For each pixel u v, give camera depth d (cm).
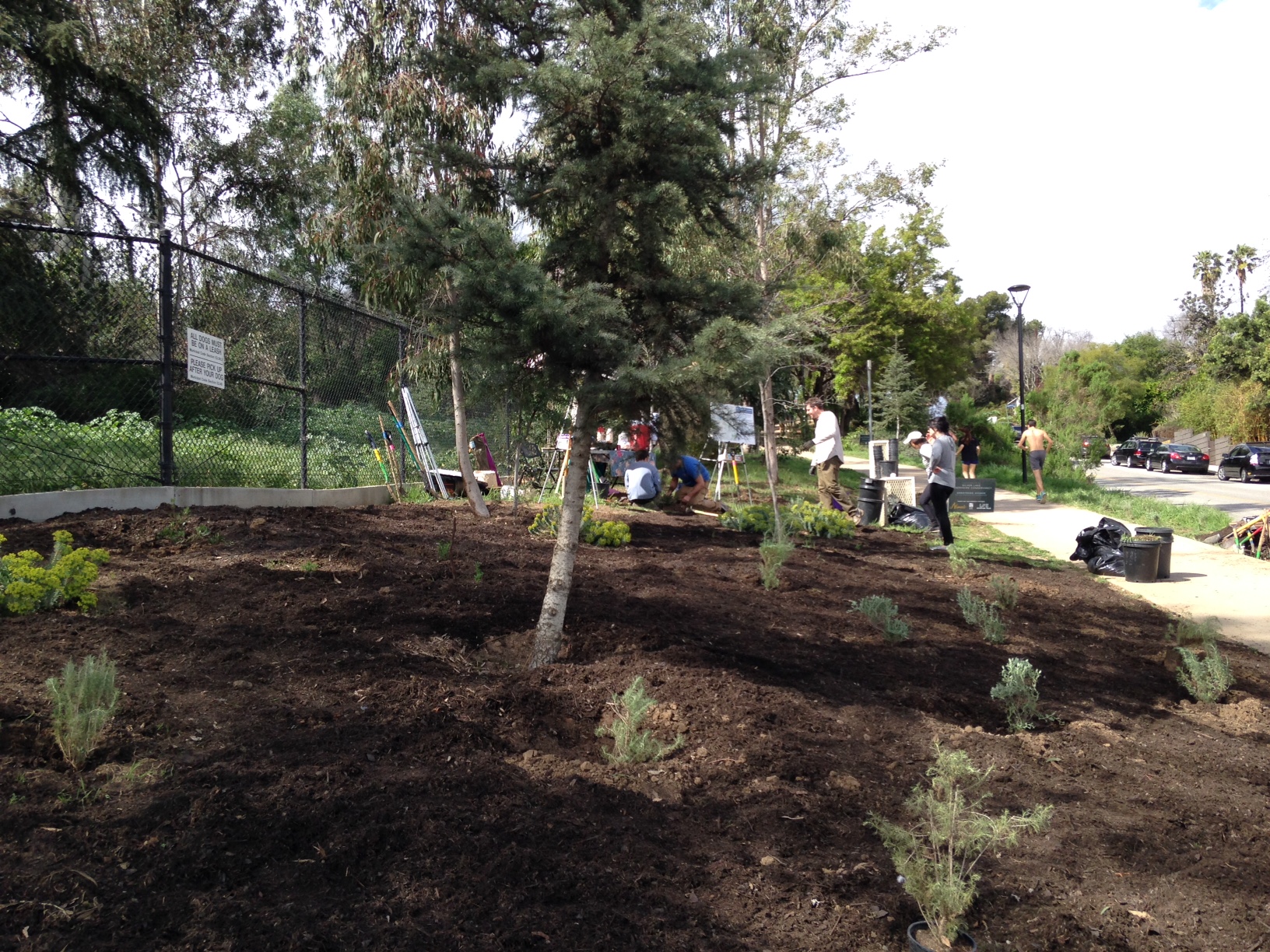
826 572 938
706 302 520
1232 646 789
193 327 922
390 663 489
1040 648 708
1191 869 383
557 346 480
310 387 1146
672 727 467
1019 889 352
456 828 333
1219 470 3741
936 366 3275
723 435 509
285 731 388
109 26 1988
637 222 521
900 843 346
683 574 834
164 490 814
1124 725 557
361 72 1036
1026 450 2102
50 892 266
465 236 475
